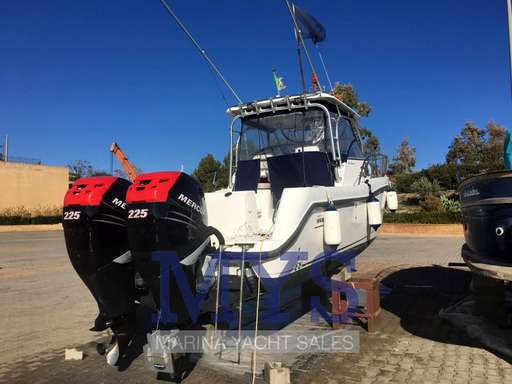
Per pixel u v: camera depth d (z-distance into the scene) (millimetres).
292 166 5816
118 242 3936
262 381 3957
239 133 6957
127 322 4199
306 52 6719
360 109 27578
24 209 40281
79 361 4684
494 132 43344
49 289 8734
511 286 6191
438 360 4473
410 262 11242
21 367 4551
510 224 4227
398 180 36219
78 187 4004
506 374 4086
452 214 22547
